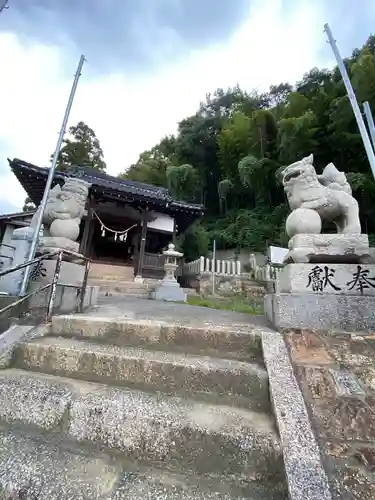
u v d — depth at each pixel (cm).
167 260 1067
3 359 251
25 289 329
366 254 292
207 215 2327
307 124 1399
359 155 1390
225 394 211
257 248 1656
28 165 1102
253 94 2659
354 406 177
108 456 171
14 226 1309
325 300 281
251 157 1775
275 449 156
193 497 140
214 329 282
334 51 419
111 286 1043
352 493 129
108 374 235
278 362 223
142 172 2480
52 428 189
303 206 325
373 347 238
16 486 141
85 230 1333
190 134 2389
